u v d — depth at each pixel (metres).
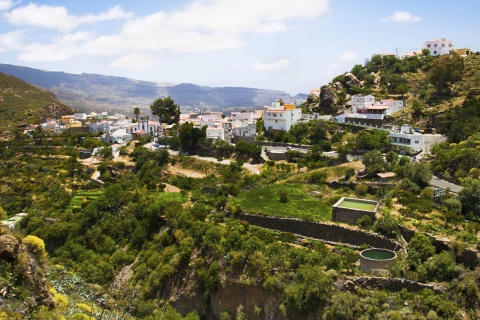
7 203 127.31
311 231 78.12
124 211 98.00
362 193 89.88
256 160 132.25
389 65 187.38
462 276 55.72
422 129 123.56
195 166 136.38
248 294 66.38
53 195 126.00
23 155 170.75
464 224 67.31
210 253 74.06
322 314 58.09
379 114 138.00
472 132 105.50
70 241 91.50
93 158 158.50
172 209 89.94
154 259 78.56
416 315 53.16
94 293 60.59
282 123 150.25
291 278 63.53
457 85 150.12
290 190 99.25
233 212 88.38
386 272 60.88
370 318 55.28
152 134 179.50
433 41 191.88
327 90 169.25
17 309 38.66
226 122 169.75
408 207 75.50
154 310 68.38
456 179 87.00
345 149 115.12
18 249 43.66
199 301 71.69
